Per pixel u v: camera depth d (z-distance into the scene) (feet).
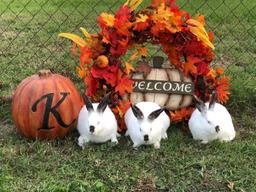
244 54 7.09
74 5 9.15
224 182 3.98
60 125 4.45
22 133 4.56
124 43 4.55
